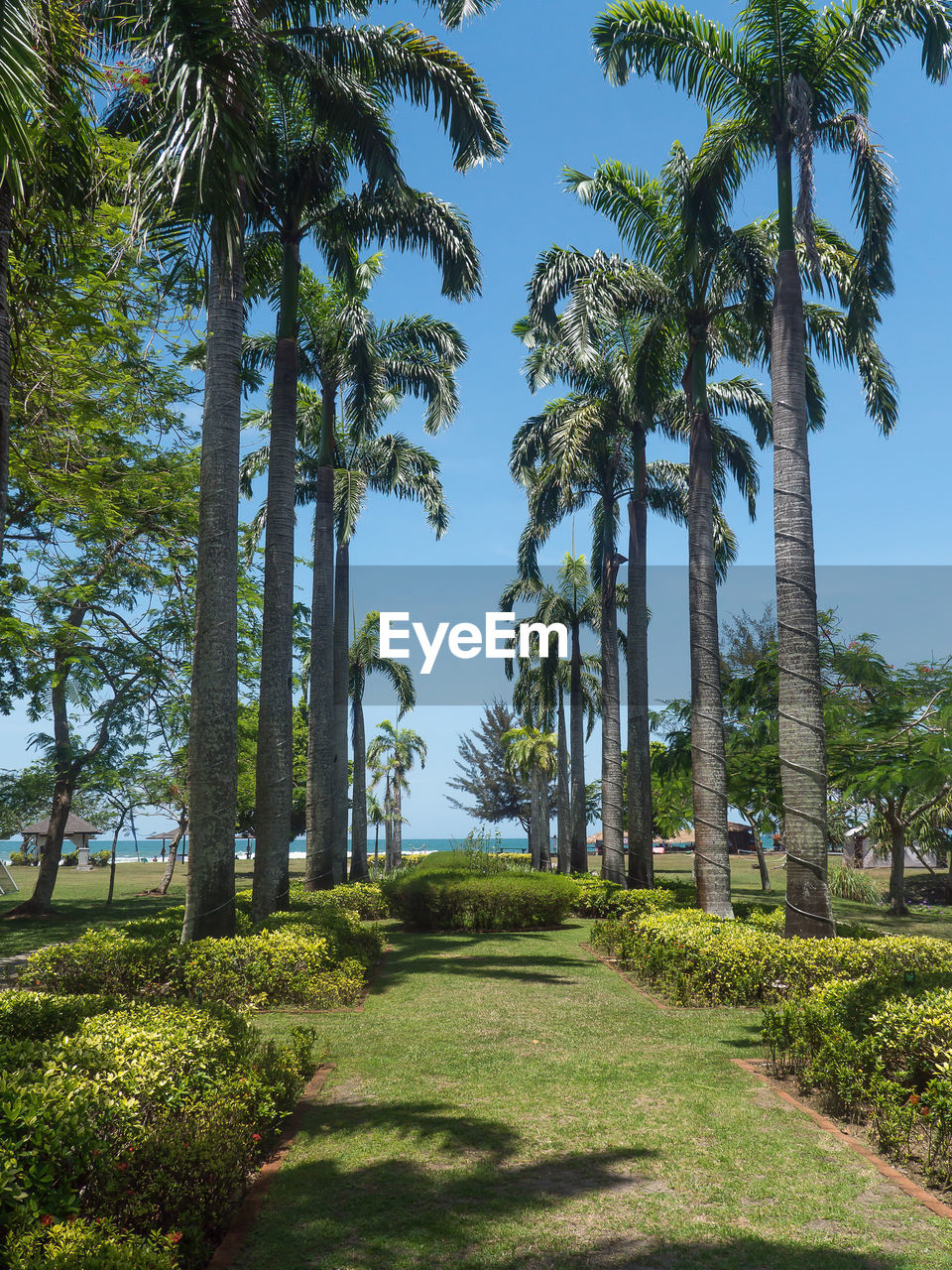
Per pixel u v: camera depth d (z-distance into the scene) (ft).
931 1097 17.21
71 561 59.16
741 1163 17.38
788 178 39.55
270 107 46.96
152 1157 13.73
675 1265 13.23
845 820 79.77
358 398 64.69
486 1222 14.76
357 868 106.01
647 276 52.54
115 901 98.63
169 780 85.81
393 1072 24.07
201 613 37.60
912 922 71.46
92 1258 10.27
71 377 37.73
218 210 23.54
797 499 36.14
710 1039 27.68
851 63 39.99
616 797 72.02
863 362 46.37
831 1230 14.37
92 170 26.55
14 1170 11.57
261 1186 16.38
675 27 41.19
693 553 49.26
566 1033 28.60
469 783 190.49
